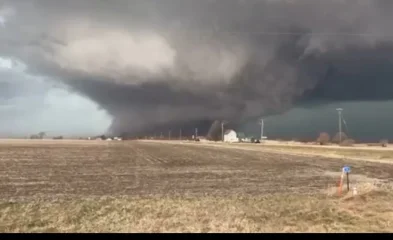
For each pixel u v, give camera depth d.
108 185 34.34
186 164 60.84
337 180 38.09
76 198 26.47
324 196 26.14
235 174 44.81
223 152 101.62
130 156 81.62
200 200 24.58
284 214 19.80
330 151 102.56
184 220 18.47
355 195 23.91
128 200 24.86
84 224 17.84
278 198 25.14
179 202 23.73
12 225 17.77
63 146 139.25
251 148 131.88
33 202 24.42
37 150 104.62
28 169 50.28
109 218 19.09
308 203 22.89
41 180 38.19
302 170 50.16
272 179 39.38
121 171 48.28
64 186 33.56
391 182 36.28
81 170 49.34
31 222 18.38
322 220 18.31
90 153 92.06
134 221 18.33
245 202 23.56
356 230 16.25
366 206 21.34
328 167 54.75
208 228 16.88
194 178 40.41
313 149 117.25
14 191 30.38
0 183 35.66
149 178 40.34
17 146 133.62
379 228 16.58
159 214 19.97
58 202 24.28
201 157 79.56
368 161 66.31
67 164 59.06
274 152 101.94
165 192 29.67
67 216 19.64
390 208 20.83
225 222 17.92
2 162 61.91
